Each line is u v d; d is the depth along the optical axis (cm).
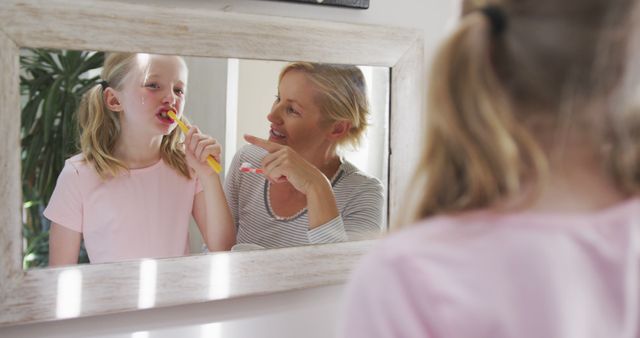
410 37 163
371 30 157
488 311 54
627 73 56
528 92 57
